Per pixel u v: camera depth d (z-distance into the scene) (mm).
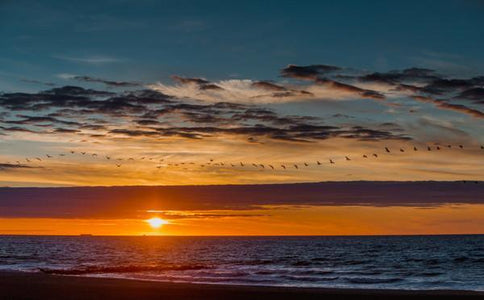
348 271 70062
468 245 161125
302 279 58031
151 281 48406
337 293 40875
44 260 92500
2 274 55406
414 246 157125
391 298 38250
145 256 107312
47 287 40594
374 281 57094
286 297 37531
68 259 95812
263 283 53562
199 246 174750
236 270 69312
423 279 59906
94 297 34969
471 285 53750
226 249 146625
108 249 146250
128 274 61250
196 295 37125
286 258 100250
